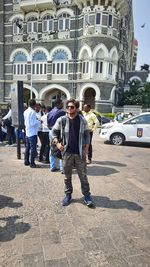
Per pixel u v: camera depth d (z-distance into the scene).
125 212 4.07
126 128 11.33
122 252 2.98
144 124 11.12
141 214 4.02
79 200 4.51
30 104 6.48
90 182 5.61
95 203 4.41
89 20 26.73
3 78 31.88
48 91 31.23
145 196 4.84
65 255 2.88
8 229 3.42
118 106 31.23
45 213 3.95
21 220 3.69
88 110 7.39
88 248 3.04
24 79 31.14
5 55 31.64
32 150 6.58
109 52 27.08
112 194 4.89
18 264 2.70
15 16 30.62
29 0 29.05
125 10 29.09
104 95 27.39
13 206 4.16
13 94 7.24
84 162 4.18
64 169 4.21
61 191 4.93
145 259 2.86
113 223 3.68
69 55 28.69
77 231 3.43
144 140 11.12
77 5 27.67
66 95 29.78
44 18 29.75
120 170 6.79
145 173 6.57
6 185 5.21
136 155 9.18
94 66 27.06
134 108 28.50
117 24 27.62
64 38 28.69
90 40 26.69
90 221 3.73
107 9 26.42
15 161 7.39
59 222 3.66
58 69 29.58
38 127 6.61
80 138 4.08
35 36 30.19
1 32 31.22
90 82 27.36
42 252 2.93
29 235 3.29
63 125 4.11
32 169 6.53
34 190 4.95
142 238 3.30
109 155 8.96
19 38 30.81
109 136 11.63
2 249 2.96
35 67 30.61
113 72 28.50
